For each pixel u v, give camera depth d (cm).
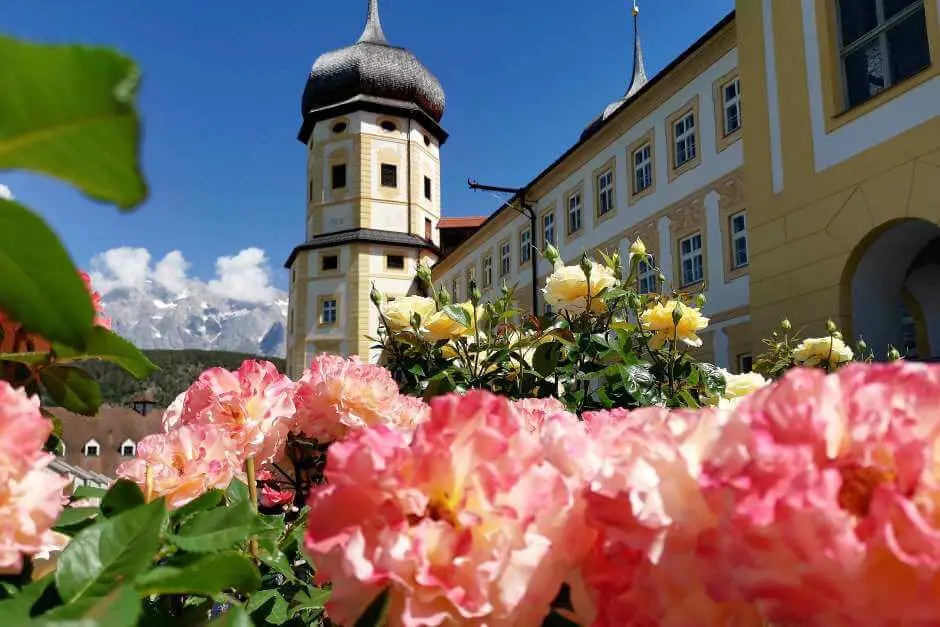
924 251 1177
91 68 28
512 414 63
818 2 954
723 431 57
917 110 813
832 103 926
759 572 48
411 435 69
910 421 51
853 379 56
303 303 3444
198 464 103
